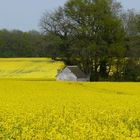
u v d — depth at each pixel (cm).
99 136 1905
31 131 1989
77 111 2819
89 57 8475
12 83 6250
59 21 8581
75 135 1917
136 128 2244
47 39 8638
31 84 6044
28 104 3191
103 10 8531
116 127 2178
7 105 3045
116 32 8475
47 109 2889
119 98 3950
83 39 8475
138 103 3431
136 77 8650
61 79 8631
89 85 6059
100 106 3147
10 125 2186
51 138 1869
